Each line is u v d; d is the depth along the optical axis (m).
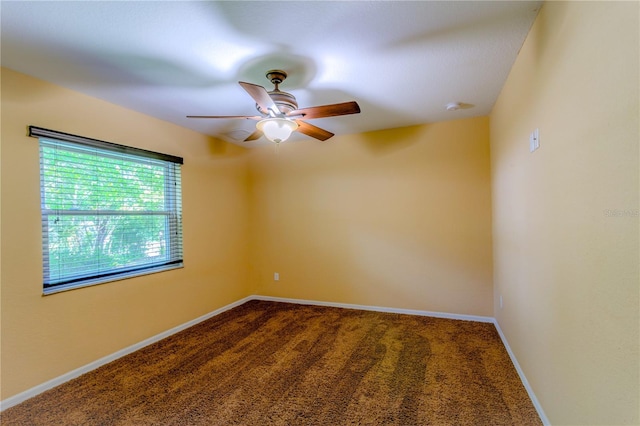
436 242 3.68
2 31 1.72
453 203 3.59
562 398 1.53
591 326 1.23
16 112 2.16
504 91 2.57
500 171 2.86
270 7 1.57
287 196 4.44
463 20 1.72
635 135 0.91
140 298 2.99
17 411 2.01
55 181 2.39
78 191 2.55
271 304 4.35
